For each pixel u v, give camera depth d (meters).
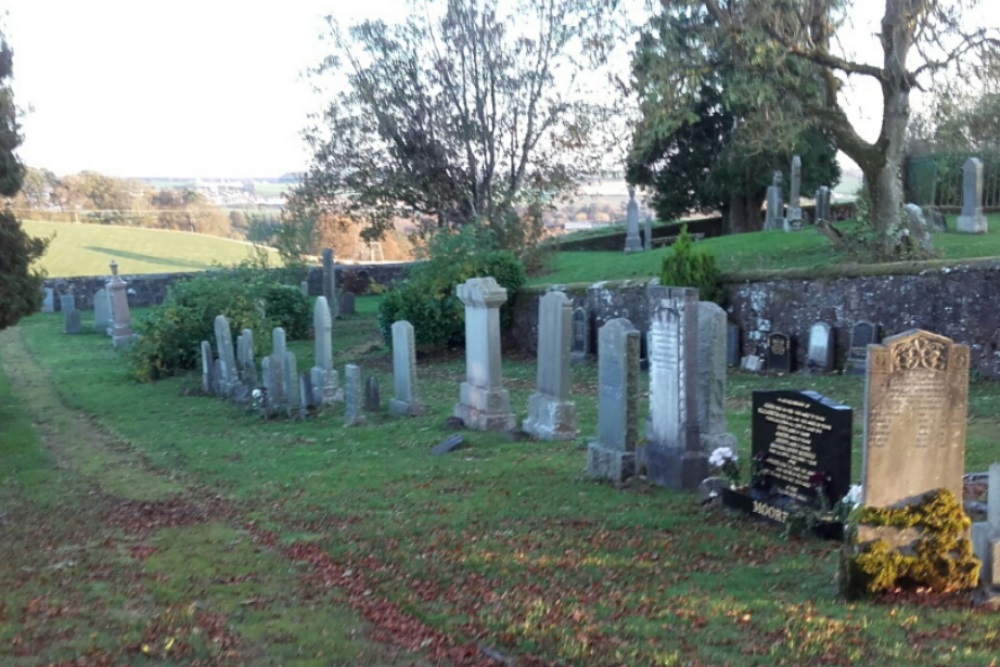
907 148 29.36
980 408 13.45
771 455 8.50
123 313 30.73
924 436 6.26
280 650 5.71
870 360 6.16
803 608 5.96
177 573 7.54
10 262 16.83
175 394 21.19
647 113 22.67
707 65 21.47
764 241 28.00
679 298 9.71
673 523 8.41
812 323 18.64
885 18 20.00
